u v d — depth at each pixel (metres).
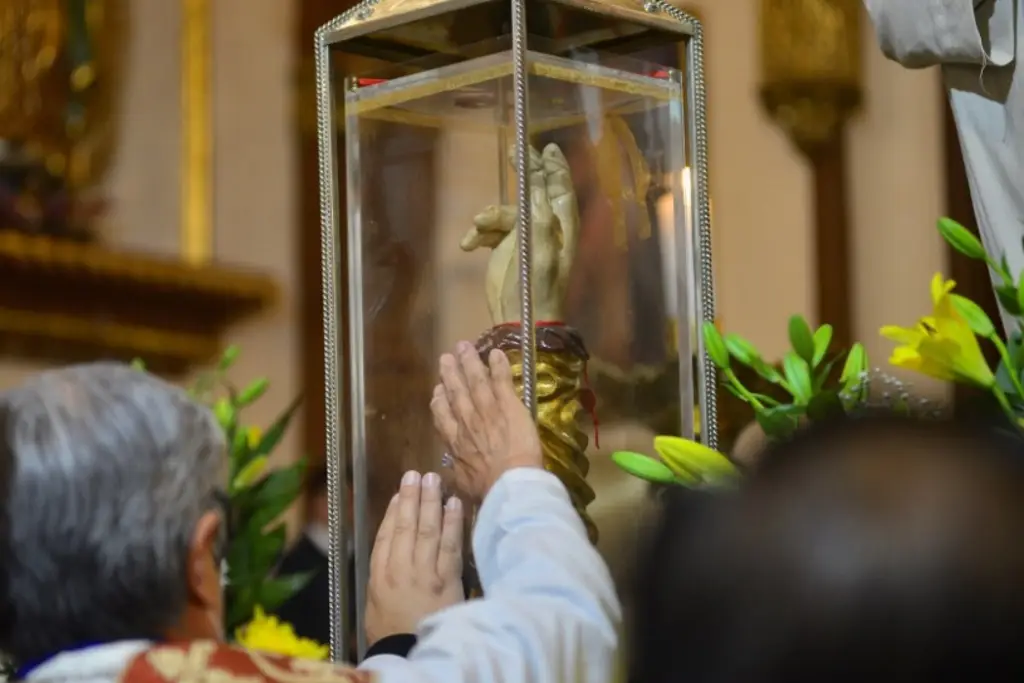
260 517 4.27
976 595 1.47
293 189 10.48
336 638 3.44
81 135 9.56
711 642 1.58
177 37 10.16
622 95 3.40
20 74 9.31
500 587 2.68
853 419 1.67
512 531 2.82
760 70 10.96
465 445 3.13
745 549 1.59
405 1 3.39
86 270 9.22
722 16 11.12
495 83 3.26
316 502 7.86
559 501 2.88
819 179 10.95
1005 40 3.50
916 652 1.48
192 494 2.53
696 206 3.50
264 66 10.49
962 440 1.61
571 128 3.32
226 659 2.43
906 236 11.01
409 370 3.38
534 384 3.15
